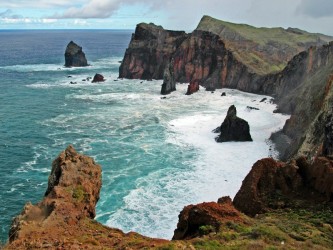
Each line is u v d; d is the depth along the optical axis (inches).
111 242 968.9
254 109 3887.8
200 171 2306.8
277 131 3061.0
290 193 1301.7
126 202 1914.4
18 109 3949.3
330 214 1150.3
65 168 1321.4
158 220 1744.6
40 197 2050.9
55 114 3752.5
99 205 1887.3
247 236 939.3
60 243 906.1
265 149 2721.5
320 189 1264.8
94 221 1152.8
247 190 1309.1
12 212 1892.2
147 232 1651.1
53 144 2854.3
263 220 1099.3
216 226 1019.3
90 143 2864.2
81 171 1330.0
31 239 945.5
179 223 1161.4
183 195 1985.7
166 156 2578.7
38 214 1118.4
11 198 2028.8
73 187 1249.4
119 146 2790.4
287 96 3897.6
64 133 3120.1
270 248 849.5
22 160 2546.8
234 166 2391.7
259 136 3024.1
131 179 2192.4
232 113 2908.5
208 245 866.1
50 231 1008.9
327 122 2114.9
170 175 2250.2
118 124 3383.4
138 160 2503.7
